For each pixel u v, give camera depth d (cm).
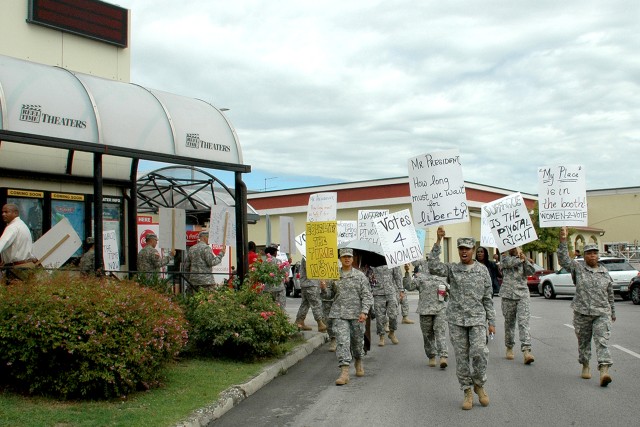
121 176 1498
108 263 1295
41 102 1016
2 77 999
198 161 1239
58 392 782
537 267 3509
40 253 998
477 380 805
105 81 1188
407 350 1288
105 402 773
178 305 1090
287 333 1148
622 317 1869
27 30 1386
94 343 757
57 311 761
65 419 689
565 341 1377
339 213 3959
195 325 1090
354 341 1009
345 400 852
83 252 1383
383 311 1354
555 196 1065
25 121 988
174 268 1736
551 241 3947
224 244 1332
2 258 985
